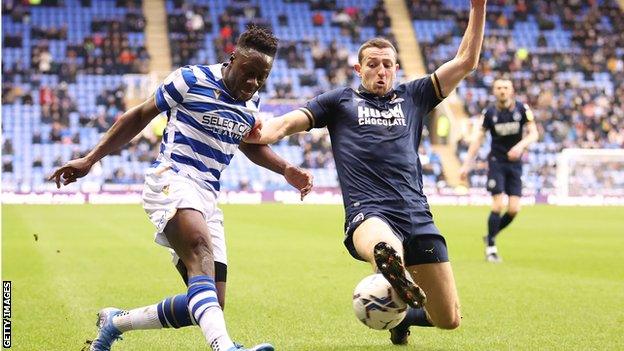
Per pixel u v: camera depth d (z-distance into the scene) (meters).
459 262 23.83
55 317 13.97
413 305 8.82
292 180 10.51
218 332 8.62
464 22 79.62
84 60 69.62
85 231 33.59
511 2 80.62
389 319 9.76
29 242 28.61
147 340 11.98
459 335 12.62
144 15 75.88
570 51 76.81
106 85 68.56
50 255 24.52
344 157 10.73
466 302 16.17
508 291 17.78
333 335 12.57
